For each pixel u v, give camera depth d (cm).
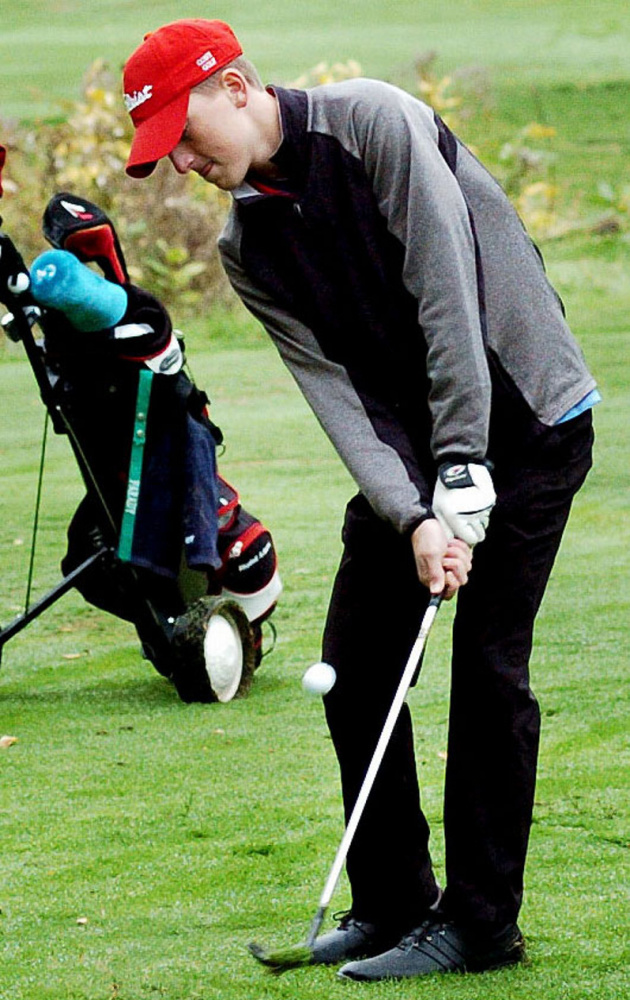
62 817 1345
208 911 1155
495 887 1035
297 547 2291
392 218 995
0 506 2608
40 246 4181
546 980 1028
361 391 1041
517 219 1041
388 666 1069
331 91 1004
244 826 1317
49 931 1124
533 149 5781
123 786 1421
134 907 1163
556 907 1136
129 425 1647
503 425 1035
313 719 1627
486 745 1029
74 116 4334
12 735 1584
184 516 1666
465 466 995
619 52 7388
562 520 1043
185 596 1742
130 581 1689
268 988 1028
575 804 1328
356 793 1077
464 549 998
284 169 1005
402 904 1083
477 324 994
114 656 1902
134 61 1001
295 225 1010
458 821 1038
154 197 4234
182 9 8562
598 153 5806
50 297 1550
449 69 6894
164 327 1627
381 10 8431
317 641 1912
